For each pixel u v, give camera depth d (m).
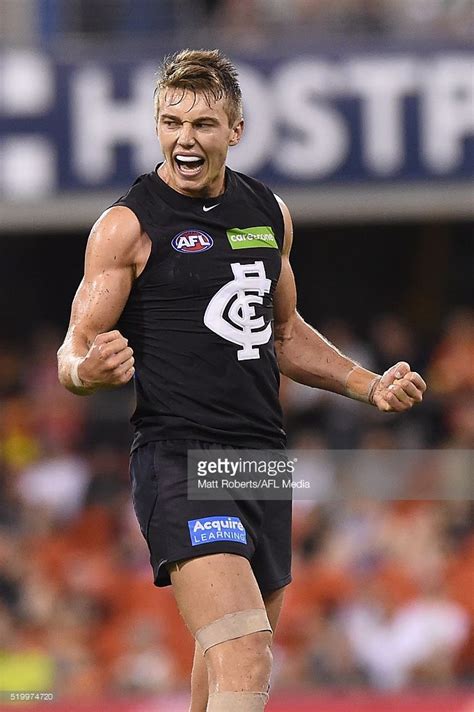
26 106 33.38
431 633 28.41
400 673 28.09
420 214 33.69
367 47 33.41
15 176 33.41
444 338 38.59
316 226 43.62
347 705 23.05
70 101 33.41
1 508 32.31
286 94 33.38
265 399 12.54
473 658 28.45
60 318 44.22
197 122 11.99
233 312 12.29
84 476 32.94
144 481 12.21
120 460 33.88
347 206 33.66
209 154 12.07
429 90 33.31
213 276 12.26
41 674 28.84
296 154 33.41
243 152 33.31
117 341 11.18
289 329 13.67
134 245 12.16
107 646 29.27
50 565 30.88
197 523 11.80
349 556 29.61
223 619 11.42
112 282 12.10
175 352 12.22
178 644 29.22
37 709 22.95
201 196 12.46
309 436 34.09
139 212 12.25
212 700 11.21
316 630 28.59
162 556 11.88
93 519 31.94
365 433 34.16
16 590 30.22
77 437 35.00
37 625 29.69
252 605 11.53
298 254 43.69
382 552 29.67
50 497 32.53
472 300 43.19
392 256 43.50
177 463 12.09
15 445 34.88
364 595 29.11
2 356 42.16
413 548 29.62
